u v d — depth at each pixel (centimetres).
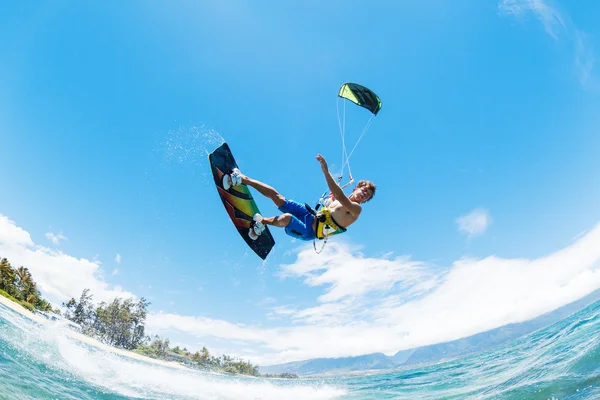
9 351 721
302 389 1563
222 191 586
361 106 641
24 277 6153
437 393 988
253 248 612
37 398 482
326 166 445
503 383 823
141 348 7494
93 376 793
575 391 512
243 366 10325
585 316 1970
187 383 1115
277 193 558
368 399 1113
